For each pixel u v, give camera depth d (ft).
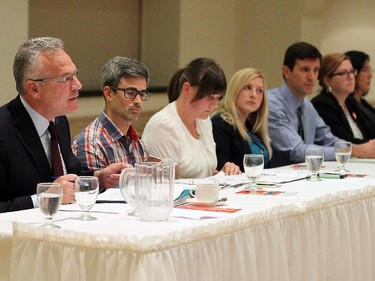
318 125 24.95
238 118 20.53
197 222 11.00
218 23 34.32
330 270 13.64
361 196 14.39
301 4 34.12
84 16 30.35
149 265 9.56
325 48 35.40
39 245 10.39
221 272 10.73
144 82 16.98
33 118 13.92
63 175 13.97
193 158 18.22
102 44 31.19
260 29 35.01
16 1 25.07
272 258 11.84
